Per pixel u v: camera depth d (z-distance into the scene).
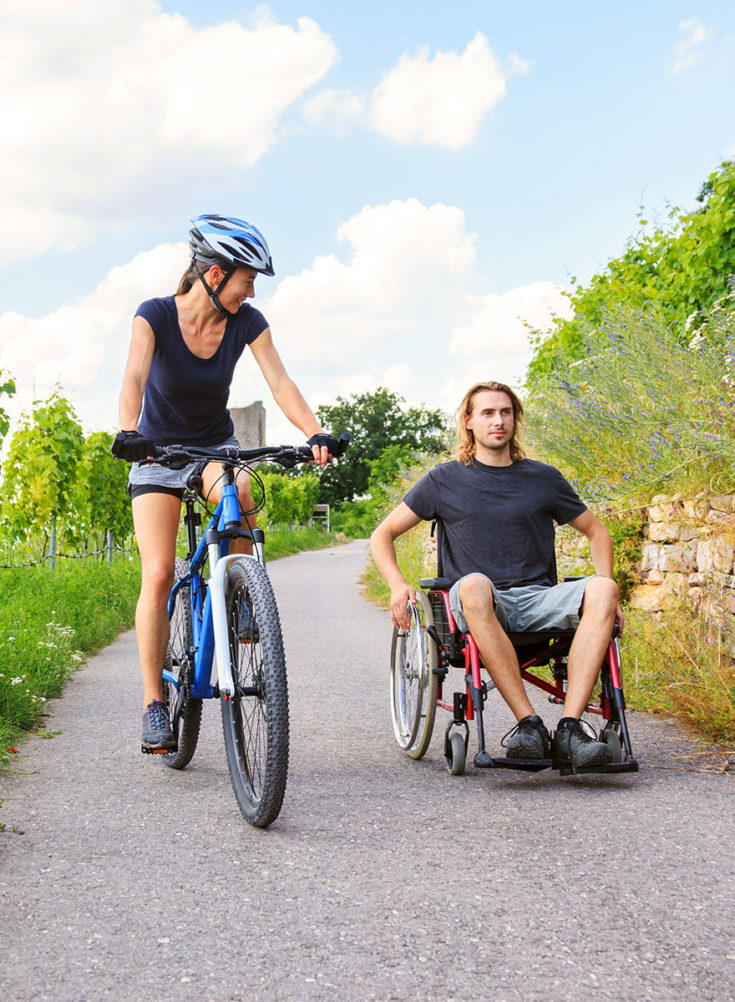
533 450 8.66
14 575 10.09
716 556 5.47
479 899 2.57
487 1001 2.03
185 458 3.41
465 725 4.03
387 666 7.22
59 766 4.15
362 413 83.62
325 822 3.29
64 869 2.83
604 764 3.67
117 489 14.43
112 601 10.29
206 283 3.76
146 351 3.76
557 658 4.34
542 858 2.90
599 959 2.22
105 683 6.45
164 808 3.48
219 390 3.98
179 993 2.07
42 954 2.26
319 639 8.91
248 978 2.13
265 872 2.79
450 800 3.57
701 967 2.18
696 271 9.18
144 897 2.61
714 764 4.10
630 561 6.54
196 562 3.89
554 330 12.70
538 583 4.18
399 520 4.37
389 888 2.66
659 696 5.29
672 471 6.13
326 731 4.93
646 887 2.66
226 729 3.47
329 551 34.12
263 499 3.75
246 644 3.35
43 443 12.53
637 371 7.22
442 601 4.12
